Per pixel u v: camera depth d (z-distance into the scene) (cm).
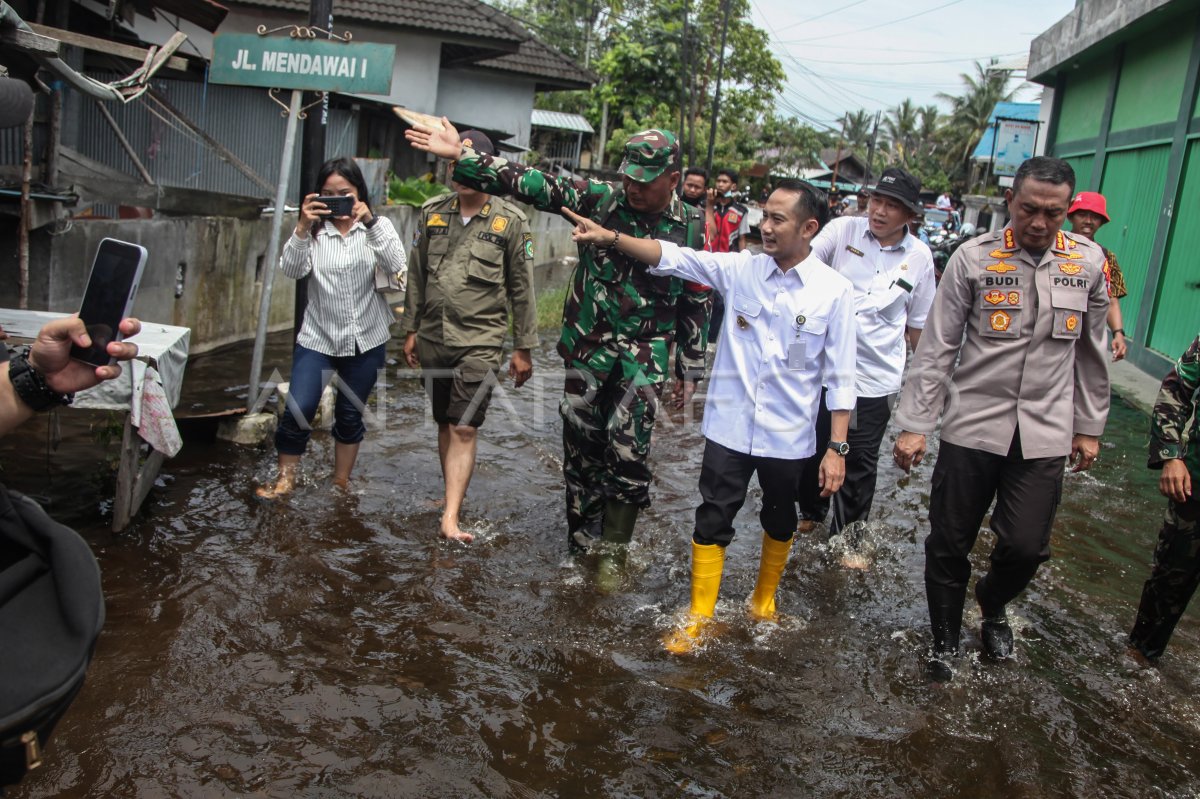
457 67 2133
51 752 280
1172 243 1138
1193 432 361
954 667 368
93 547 414
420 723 308
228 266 899
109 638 342
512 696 328
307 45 552
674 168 411
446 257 475
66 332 168
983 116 5731
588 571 439
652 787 285
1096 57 1573
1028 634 405
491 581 419
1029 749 318
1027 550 355
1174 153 1151
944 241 1997
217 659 337
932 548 371
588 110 3625
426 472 559
